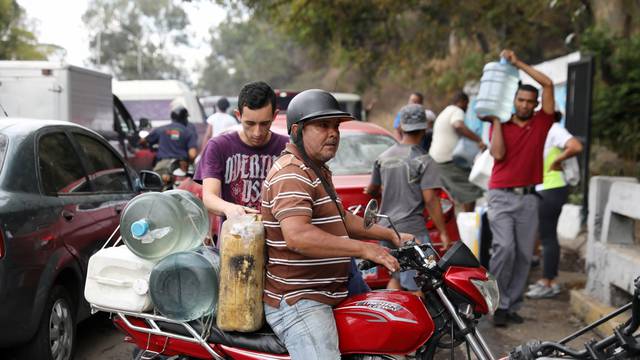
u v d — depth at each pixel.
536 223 6.18
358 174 6.82
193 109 15.78
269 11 21.08
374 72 26.20
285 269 3.16
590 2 14.23
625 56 12.38
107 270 3.42
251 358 3.22
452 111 9.79
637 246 6.25
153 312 3.40
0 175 4.64
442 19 20.73
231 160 4.20
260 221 3.19
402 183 5.70
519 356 3.23
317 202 3.12
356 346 3.16
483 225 6.84
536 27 19.25
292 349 3.11
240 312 3.17
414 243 3.34
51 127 5.43
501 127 6.14
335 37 23.53
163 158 10.59
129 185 6.48
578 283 7.73
